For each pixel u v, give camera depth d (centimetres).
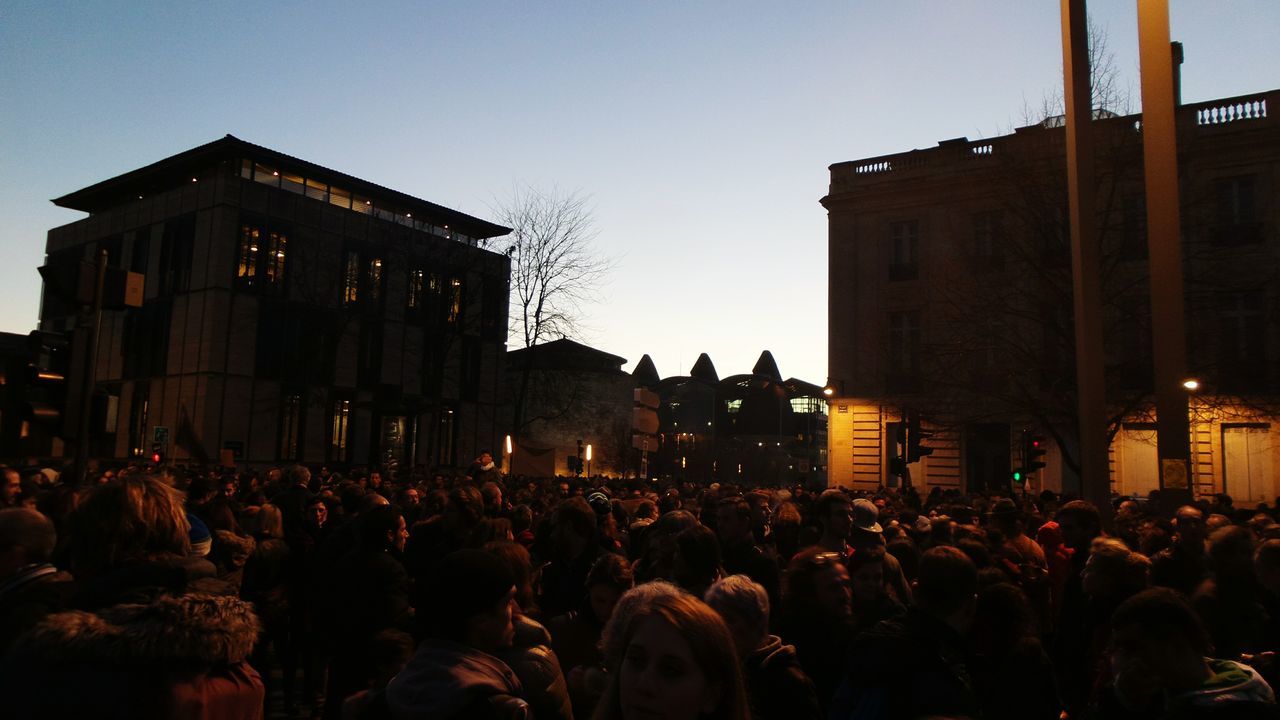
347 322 4506
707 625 208
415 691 266
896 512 1172
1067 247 2458
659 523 588
